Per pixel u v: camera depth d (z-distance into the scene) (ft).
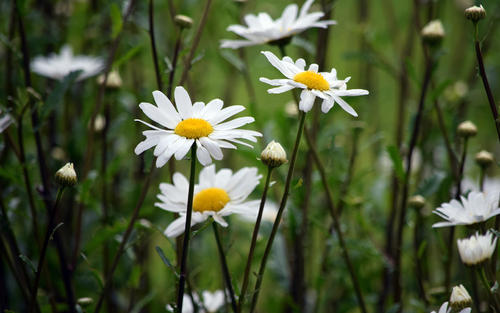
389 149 2.60
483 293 2.76
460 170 2.59
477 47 2.35
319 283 2.77
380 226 3.01
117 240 2.67
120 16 2.64
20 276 2.66
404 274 2.98
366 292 2.92
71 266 2.61
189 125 2.25
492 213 2.35
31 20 3.05
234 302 2.35
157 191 2.99
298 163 2.92
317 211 3.08
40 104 2.56
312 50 2.81
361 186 3.01
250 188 2.39
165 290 2.90
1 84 3.01
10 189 2.75
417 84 2.65
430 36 2.62
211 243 3.08
